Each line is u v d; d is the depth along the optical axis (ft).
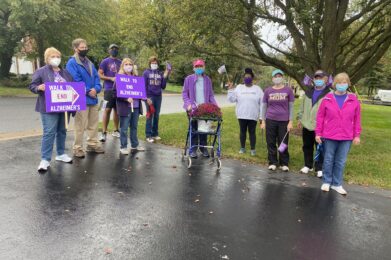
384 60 64.80
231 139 33.27
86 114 24.13
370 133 45.01
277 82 24.02
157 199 17.44
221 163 25.08
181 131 35.22
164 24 36.94
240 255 12.71
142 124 38.63
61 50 99.30
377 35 40.16
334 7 34.65
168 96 105.09
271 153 24.36
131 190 18.43
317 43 37.09
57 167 21.50
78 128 23.80
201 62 24.79
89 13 96.02
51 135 20.81
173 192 18.57
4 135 30.14
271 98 24.12
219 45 36.35
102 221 14.62
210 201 17.69
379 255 13.38
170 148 28.76
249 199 18.33
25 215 14.69
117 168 22.12
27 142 27.66
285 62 39.60
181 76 158.10
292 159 27.12
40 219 14.43
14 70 154.51
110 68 28.91
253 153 27.55
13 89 87.86
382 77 176.45
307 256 12.99
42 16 81.30
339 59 41.98
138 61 120.57
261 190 19.85
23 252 11.94
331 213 17.15
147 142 30.35
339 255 13.20
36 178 19.29
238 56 37.88
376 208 18.10
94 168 21.79
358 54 38.65
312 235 14.69
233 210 16.75
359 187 21.39
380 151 32.07
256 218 16.01
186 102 24.62
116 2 105.60
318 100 22.81
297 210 17.26
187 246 13.07
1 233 13.10
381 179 23.00
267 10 33.88
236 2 30.71
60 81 21.15
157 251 12.57
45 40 97.86
